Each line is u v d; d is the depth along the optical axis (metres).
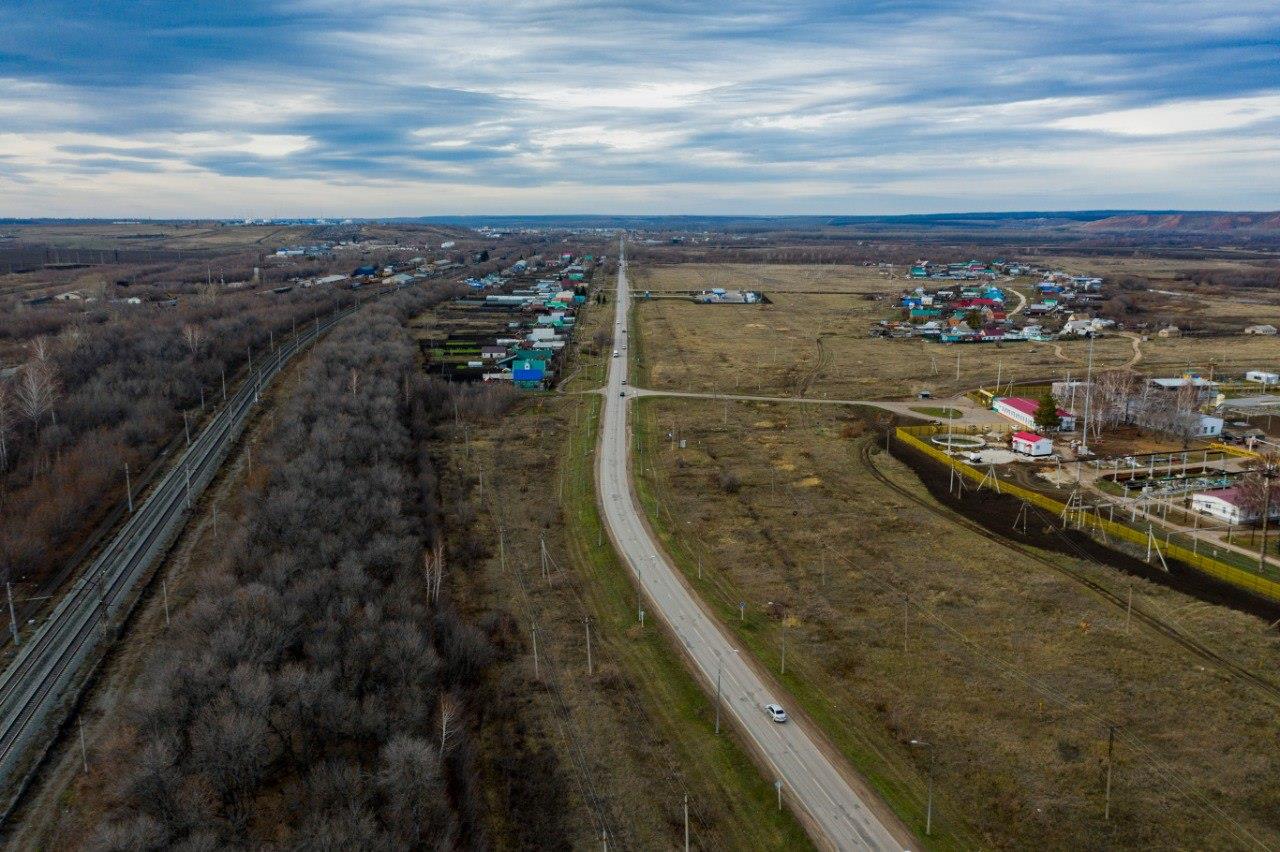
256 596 66.00
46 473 99.50
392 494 94.44
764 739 59.59
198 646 61.28
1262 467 102.88
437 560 82.25
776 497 105.56
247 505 90.44
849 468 116.50
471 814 52.31
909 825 51.06
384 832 46.84
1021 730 59.25
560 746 59.44
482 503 105.56
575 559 89.81
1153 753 56.41
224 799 49.69
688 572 85.19
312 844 45.22
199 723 52.19
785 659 69.19
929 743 58.28
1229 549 86.44
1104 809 51.50
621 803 54.00
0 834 48.88
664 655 70.62
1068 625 73.00
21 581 79.44
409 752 50.81
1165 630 71.69
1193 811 51.19
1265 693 62.47
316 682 56.25
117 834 44.25
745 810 53.28
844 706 62.78
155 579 81.12
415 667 61.53
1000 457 119.81
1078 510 97.94
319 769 51.72
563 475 115.81
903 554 88.25
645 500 105.00
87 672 65.50
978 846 49.25
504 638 73.50
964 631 72.62
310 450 102.50
